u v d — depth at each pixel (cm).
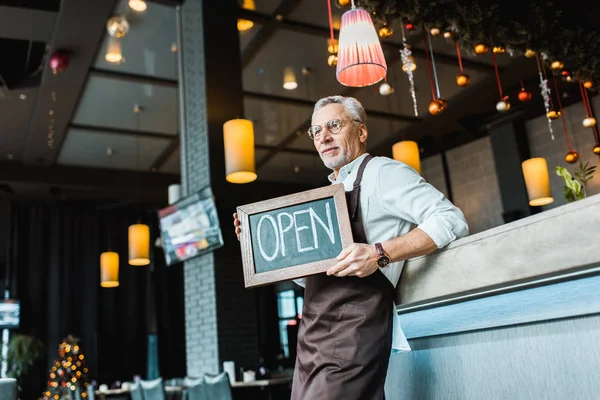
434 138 889
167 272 1205
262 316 1197
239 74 567
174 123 786
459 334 116
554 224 92
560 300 93
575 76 469
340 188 113
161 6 568
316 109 133
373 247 106
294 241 113
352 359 105
